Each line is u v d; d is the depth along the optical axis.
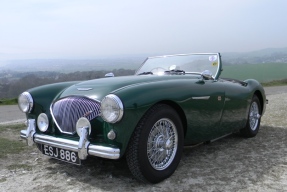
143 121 2.61
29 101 3.28
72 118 2.86
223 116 3.67
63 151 2.84
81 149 2.60
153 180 2.71
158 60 4.52
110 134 2.50
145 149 2.60
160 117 2.73
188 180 2.84
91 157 3.56
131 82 2.96
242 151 3.81
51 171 3.17
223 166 3.23
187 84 3.14
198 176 2.94
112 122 2.46
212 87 3.45
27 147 4.16
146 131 2.60
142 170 2.61
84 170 3.17
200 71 4.03
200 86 3.28
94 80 3.33
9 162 3.49
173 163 2.92
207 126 3.42
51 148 2.96
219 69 3.97
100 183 2.81
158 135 2.81
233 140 4.41
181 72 3.90
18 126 5.88
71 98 2.96
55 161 3.51
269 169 3.12
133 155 2.58
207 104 3.32
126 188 2.68
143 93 2.62
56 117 2.99
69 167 3.28
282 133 4.82
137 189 2.65
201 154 3.69
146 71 4.37
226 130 3.89
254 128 4.61
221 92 3.57
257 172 3.04
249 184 2.73
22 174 3.10
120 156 2.53
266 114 6.70
